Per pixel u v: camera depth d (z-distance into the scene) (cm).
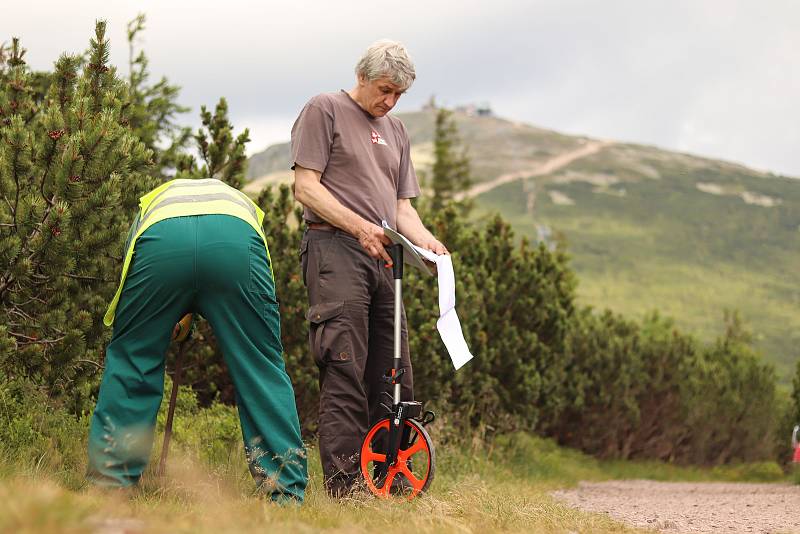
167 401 893
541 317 1911
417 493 639
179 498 541
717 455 3325
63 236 682
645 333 3816
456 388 1603
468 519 553
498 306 1850
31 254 698
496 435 1717
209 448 766
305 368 1184
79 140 693
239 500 536
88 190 707
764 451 3462
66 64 889
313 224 697
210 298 577
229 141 1118
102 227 720
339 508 554
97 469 554
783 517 883
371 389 712
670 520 795
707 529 727
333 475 660
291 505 530
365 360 686
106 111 733
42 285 725
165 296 570
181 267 565
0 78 938
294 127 708
